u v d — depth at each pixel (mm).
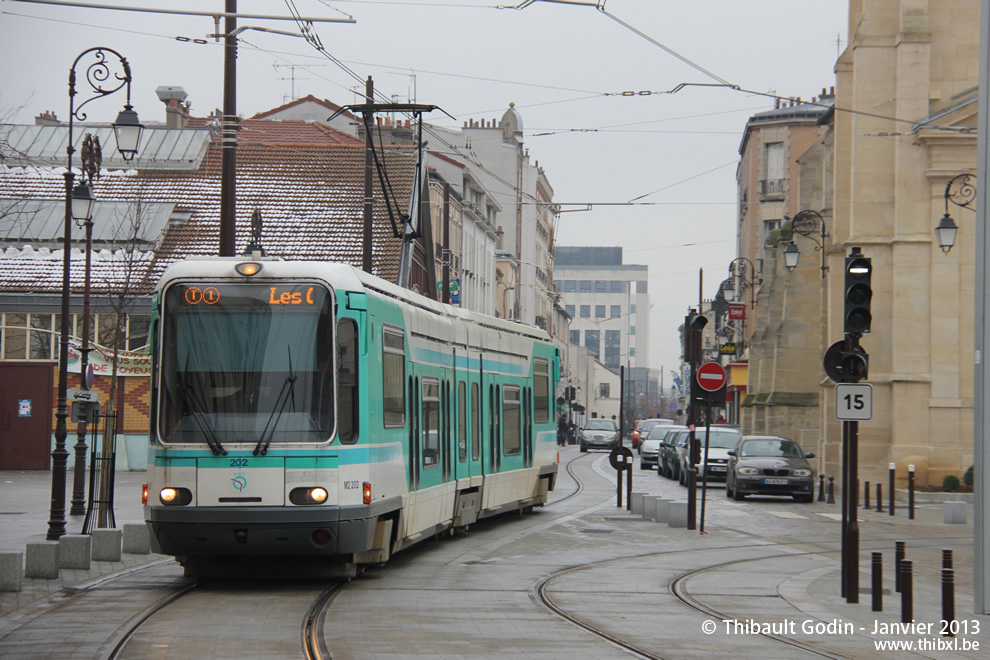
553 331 142625
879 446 42062
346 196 59656
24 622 13883
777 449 40281
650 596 17125
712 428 50125
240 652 11984
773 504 38219
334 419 16719
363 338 17391
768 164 87750
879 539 27156
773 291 70000
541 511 33156
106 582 17750
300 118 81312
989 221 16672
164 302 17031
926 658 12727
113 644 12344
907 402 41250
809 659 12477
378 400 18000
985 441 16391
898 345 41469
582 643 13023
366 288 17938
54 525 22531
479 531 26938
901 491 40125
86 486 39000
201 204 57500
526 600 16391
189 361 16844
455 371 23812
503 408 27938
